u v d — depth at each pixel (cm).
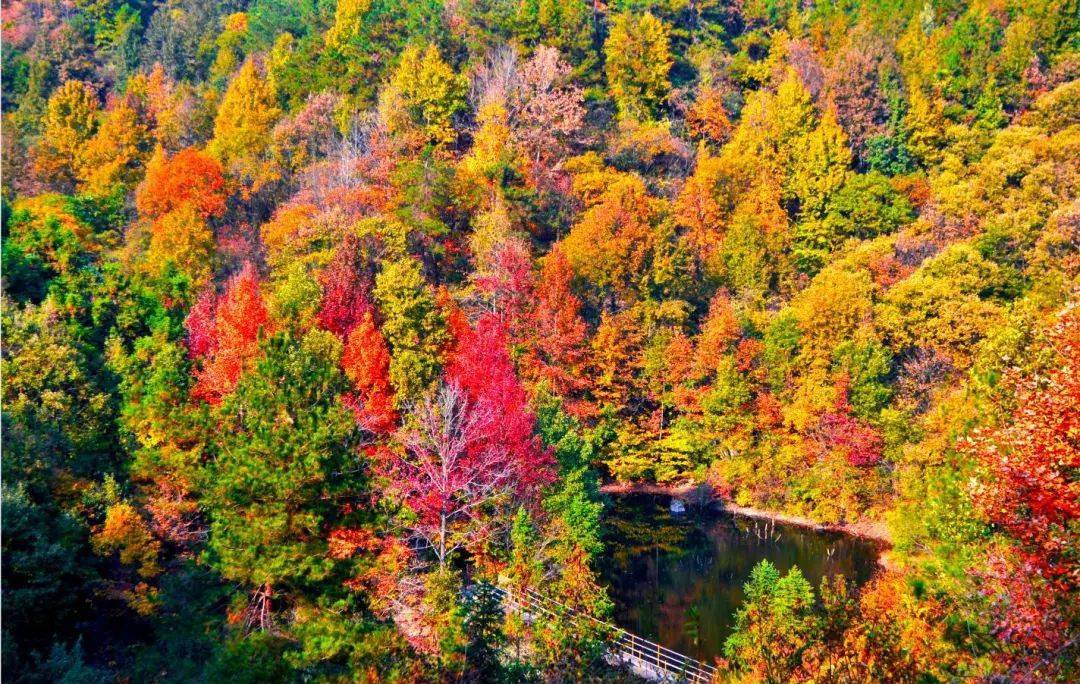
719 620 3741
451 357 4656
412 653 1958
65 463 3133
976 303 5778
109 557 3006
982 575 1416
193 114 10325
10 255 4956
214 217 7212
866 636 1401
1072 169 7444
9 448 2819
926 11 10956
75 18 13362
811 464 5859
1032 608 1312
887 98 9550
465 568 3434
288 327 4091
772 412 6178
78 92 10156
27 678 2091
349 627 2056
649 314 6888
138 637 2750
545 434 4378
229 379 3825
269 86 10012
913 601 1748
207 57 13125
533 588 2838
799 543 5138
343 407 2553
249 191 7819
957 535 1756
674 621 3734
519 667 2061
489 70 9469
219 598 2647
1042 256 6253
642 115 9919
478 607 2180
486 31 10044
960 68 9725
